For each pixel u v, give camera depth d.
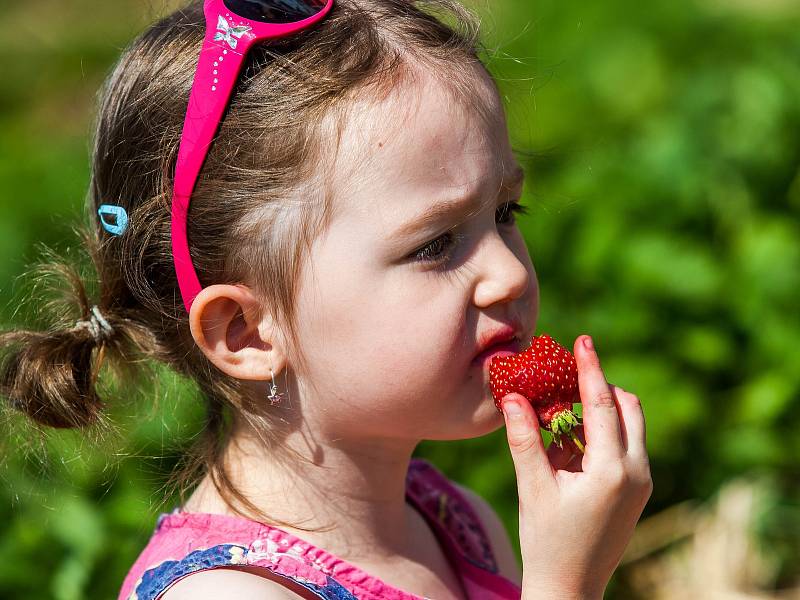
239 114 2.38
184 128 2.40
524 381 2.36
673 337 4.86
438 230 2.31
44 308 3.12
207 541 2.47
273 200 2.36
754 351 4.87
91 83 8.64
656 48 7.71
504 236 2.52
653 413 4.50
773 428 4.70
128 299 2.68
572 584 2.39
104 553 3.80
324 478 2.54
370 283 2.31
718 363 4.78
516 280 2.36
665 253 4.93
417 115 2.31
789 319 4.88
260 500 2.55
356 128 2.30
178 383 3.36
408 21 2.50
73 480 3.88
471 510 3.06
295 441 2.52
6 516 3.92
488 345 2.39
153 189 2.49
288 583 2.41
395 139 2.29
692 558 4.41
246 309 2.42
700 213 5.27
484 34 3.01
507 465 4.32
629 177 5.35
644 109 6.90
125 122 2.55
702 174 5.36
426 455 4.40
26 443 2.89
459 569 2.89
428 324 2.32
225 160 2.38
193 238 2.44
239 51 2.38
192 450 2.79
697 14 8.62
